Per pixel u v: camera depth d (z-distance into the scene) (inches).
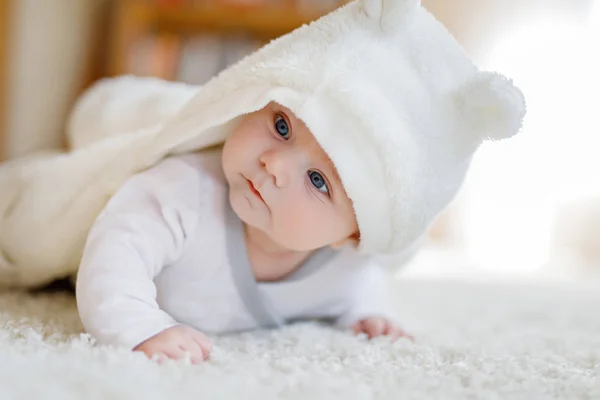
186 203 34.9
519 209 97.0
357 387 24.7
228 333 38.1
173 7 89.7
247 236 36.5
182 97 52.7
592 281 73.7
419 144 33.0
